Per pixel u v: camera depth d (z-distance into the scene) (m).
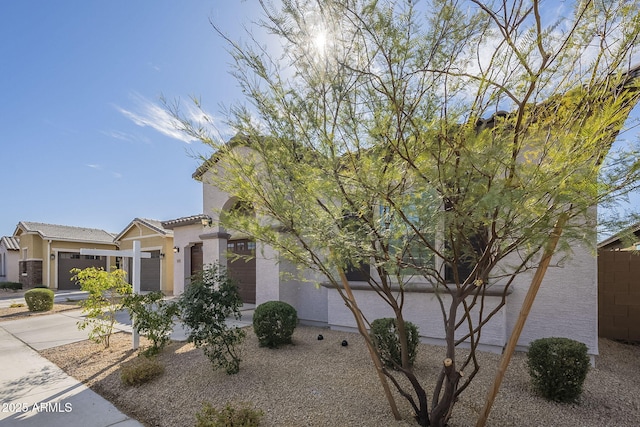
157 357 7.02
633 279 7.83
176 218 17.55
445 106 3.14
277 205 3.61
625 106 2.62
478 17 2.87
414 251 3.80
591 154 2.53
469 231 3.22
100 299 8.21
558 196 2.46
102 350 7.98
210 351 6.57
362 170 3.01
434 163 2.82
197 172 4.41
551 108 2.95
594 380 5.41
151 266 22.55
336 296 8.88
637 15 2.49
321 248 3.64
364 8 2.77
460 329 7.06
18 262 31.91
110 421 4.60
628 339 7.78
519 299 6.69
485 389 5.02
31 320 12.61
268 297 9.77
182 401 5.03
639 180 2.54
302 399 4.87
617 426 4.05
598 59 2.79
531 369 4.91
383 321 6.16
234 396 5.08
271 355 6.89
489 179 2.57
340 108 3.24
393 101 2.85
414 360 6.01
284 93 3.38
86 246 29.69
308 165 3.49
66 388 5.80
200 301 6.07
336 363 6.32
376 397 4.87
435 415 3.80
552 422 4.13
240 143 3.88
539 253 3.44
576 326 6.33
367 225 3.38
